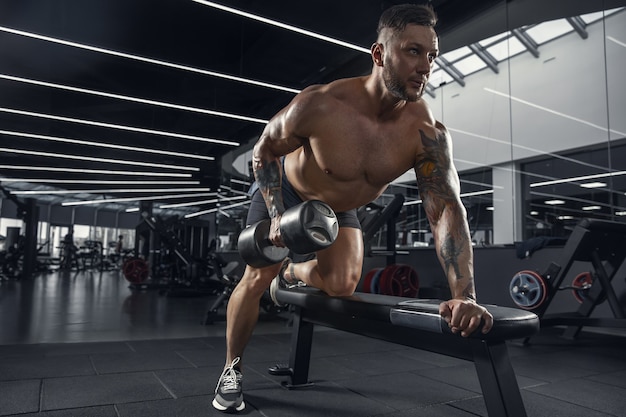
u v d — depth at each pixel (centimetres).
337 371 184
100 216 1512
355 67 504
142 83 555
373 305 106
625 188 470
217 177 926
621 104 483
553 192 571
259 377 173
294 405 139
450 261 90
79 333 266
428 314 87
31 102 573
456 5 423
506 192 622
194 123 700
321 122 104
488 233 609
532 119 614
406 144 105
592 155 543
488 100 662
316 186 120
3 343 231
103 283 706
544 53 610
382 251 358
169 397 145
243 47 518
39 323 300
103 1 417
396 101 99
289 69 559
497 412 80
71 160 780
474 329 73
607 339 281
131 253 1171
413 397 149
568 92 580
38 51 478
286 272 168
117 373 174
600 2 434
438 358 211
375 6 407
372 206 350
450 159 104
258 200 146
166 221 629
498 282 368
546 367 203
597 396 156
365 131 103
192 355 210
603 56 546
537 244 309
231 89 588
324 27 441
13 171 841
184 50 512
